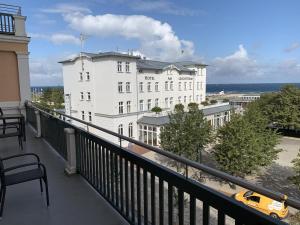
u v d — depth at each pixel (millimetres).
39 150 5324
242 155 14547
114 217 2697
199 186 1603
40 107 6555
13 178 2752
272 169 17125
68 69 26781
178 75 29781
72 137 3912
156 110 24906
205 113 27797
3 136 4977
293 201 1106
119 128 23172
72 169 3906
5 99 8148
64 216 2713
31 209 2859
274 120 30781
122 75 22938
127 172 2553
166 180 1946
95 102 24281
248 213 1268
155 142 23375
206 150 20906
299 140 27547
